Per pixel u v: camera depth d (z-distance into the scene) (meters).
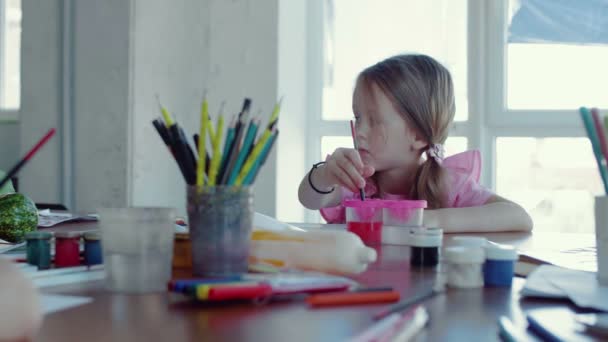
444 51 2.46
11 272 0.38
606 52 2.30
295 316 0.46
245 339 0.40
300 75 2.54
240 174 0.60
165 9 2.40
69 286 0.57
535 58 2.36
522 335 0.42
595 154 0.62
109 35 2.36
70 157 2.43
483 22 2.39
